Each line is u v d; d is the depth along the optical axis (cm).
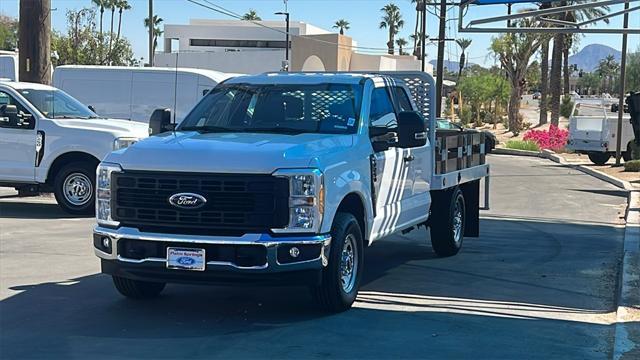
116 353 579
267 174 628
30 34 1711
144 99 1941
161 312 702
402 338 631
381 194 773
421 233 1259
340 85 786
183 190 637
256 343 609
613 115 2975
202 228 636
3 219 1259
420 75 943
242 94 801
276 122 761
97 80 1967
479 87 6112
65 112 1377
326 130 745
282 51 5584
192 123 790
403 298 780
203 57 5797
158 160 646
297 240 630
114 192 663
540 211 1596
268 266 623
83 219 1272
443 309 736
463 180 1041
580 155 3462
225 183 630
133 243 649
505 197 1834
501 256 1051
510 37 4934
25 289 778
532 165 2908
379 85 820
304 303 742
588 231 1319
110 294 766
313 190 635
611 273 941
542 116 5547
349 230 695
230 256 626
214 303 738
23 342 604
